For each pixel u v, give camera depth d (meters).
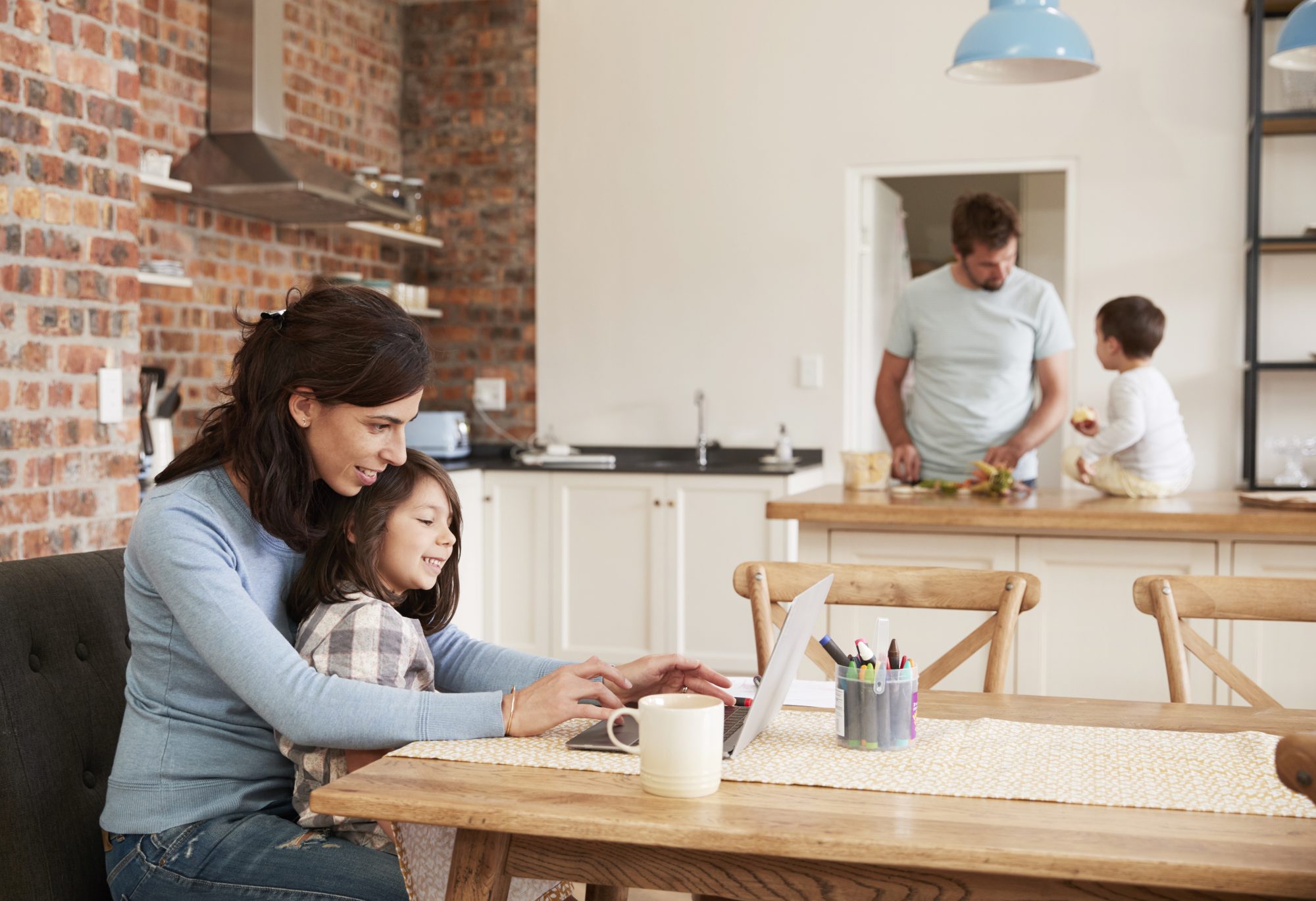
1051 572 2.99
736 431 5.16
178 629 1.46
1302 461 4.46
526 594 4.80
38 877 1.48
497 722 1.34
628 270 5.27
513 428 5.44
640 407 5.27
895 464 3.67
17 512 2.46
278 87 4.34
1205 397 4.69
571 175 5.32
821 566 2.03
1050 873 0.97
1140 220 4.73
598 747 1.29
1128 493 3.28
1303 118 4.36
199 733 1.46
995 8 3.34
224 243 4.43
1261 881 0.94
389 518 1.49
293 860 1.38
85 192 2.62
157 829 1.44
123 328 2.73
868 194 5.12
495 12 5.41
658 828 1.04
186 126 4.20
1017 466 3.74
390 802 1.11
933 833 1.03
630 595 4.69
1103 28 4.74
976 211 3.55
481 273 5.46
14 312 2.44
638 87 5.23
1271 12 4.61
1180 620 1.83
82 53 2.61
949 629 3.05
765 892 1.09
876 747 1.30
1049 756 1.27
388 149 5.45
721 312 5.16
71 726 1.57
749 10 5.10
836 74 5.02
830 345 5.06
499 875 1.16
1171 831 1.03
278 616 1.52
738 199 5.13
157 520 1.42
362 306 1.43
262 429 1.43
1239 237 4.65
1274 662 2.85
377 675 1.41
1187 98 4.68
